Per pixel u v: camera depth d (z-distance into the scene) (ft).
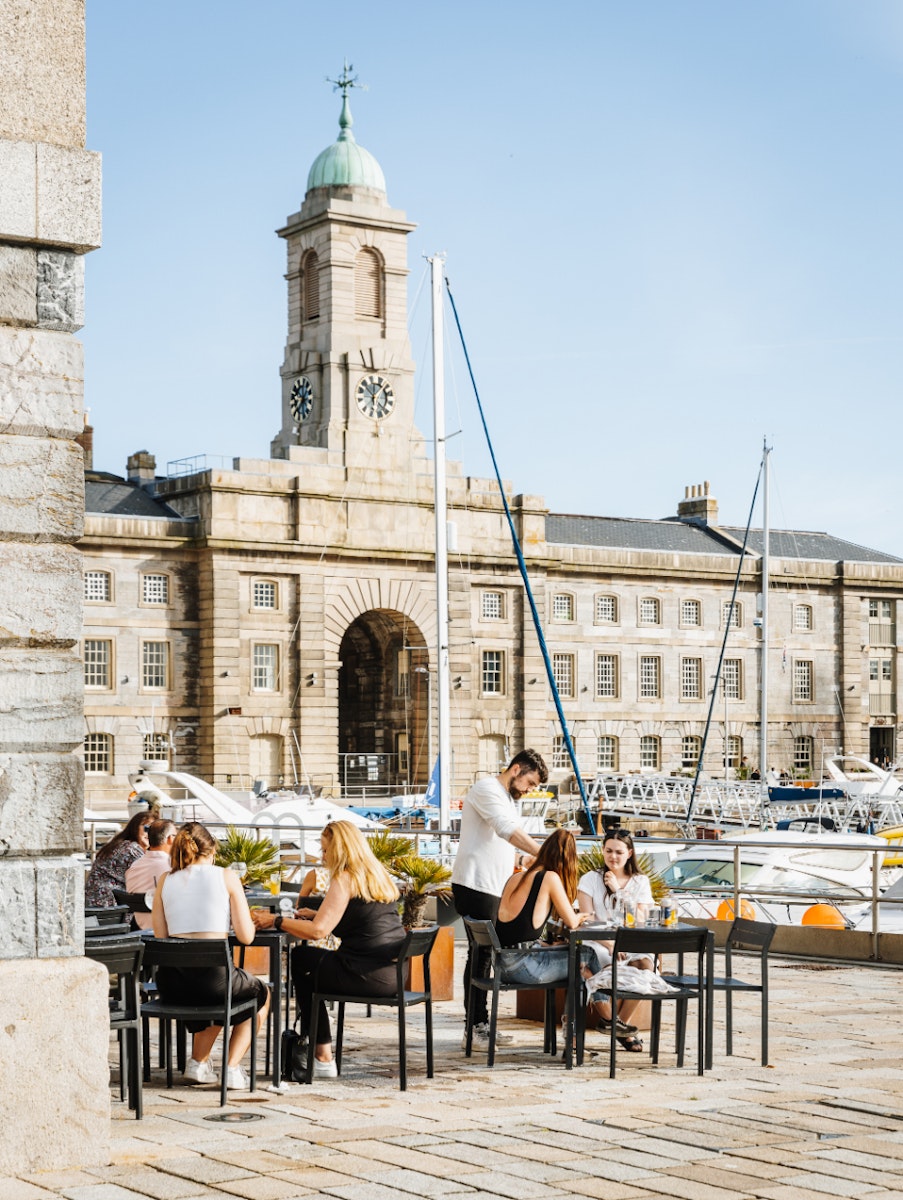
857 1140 32.37
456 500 291.17
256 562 267.39
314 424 285.23
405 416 287.48
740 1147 31.68
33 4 32.73
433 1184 28.58
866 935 68.39
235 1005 37.73
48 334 32.60
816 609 341.62
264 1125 33.86
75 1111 30.50
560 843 43.01
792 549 351.46
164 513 272.72
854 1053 43.80
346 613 277.44
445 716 163.63
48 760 31.73
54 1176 29.53
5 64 32.45
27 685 31.76
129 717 257.96
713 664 326.24
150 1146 31.83
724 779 307.58
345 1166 29.94
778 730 334.44
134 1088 34.96
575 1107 35.86
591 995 43.91
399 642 296.10
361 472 279.69
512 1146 31.68
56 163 32.50
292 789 255.09
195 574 265.95
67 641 32.32
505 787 45.01
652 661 319.47
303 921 39.42
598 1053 43.96
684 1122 34.09
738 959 69.56
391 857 57.72
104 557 258.16
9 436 32.14
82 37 33.24
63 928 31.45
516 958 42.16
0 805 31.17
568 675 307.99
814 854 111.45
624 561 314.55
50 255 32.73
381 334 289.12
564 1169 29.76
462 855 45.01
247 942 38.93
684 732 321.11
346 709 311.68
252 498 267.80
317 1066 39.96
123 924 45.03
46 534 32.32
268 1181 28.78
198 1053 39.47
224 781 260.62
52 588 32.19
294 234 293.23
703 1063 41.01
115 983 51.31
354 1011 53.31
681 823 232.32
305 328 291.79
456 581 290.97
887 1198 27.94
